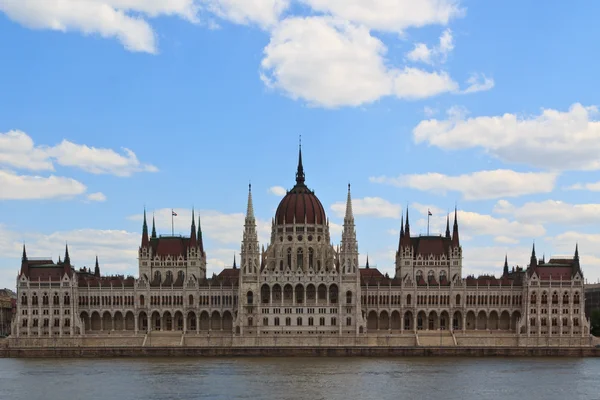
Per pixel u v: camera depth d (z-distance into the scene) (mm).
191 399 158250
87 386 175625
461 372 198875
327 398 159375
